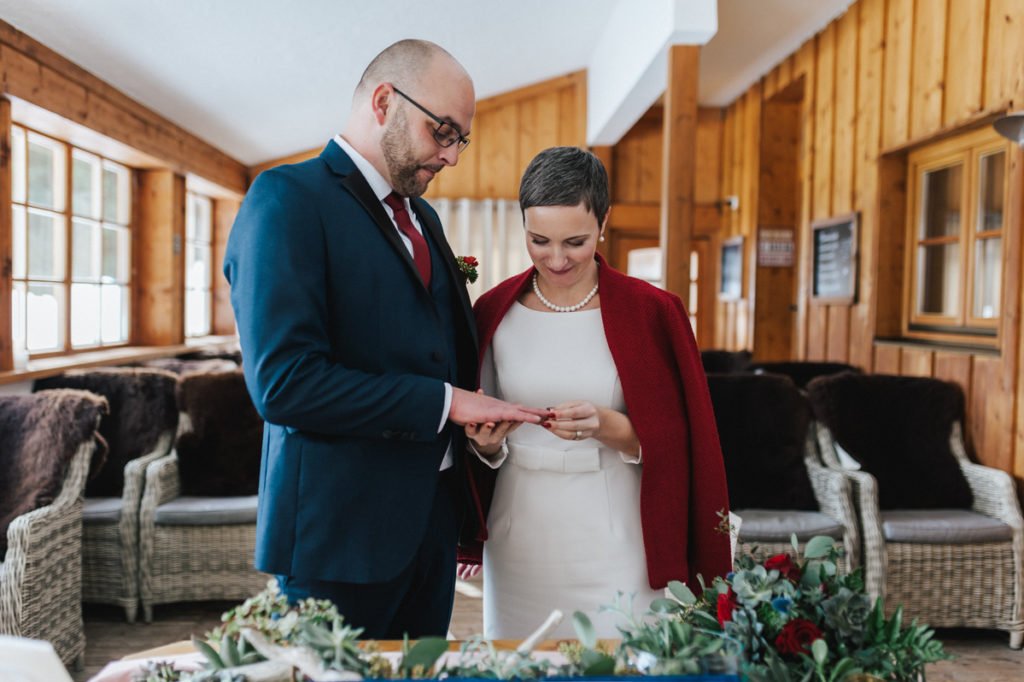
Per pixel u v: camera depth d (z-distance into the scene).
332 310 1.36
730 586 1.11
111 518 3.37
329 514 1.31
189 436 3.61
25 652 0.80
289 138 6.84
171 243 5.62
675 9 4.16
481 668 0.93
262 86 5.23
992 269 3.94
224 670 0.90
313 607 0.98
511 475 1.55
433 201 8.10
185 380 3.66
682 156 4.35
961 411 3.63
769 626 1.02
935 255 4.56
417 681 0.88
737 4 5.43
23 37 3.50
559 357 1.54
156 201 5.61
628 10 5.43
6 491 2.88
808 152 6.09
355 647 0.92
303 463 1.32
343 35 4.75
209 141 6.23
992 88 3.76
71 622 2.90
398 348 1.39
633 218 8.23
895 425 3.54
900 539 3.16
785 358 7.02
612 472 1.53
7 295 3.48
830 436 3.48
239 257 1.31
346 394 1.25
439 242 1.57
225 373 3.72
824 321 5.73
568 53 7.16
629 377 1.49
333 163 1.41
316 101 5.88
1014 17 3.57
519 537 1.54
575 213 1.36
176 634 3.27
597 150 7.80
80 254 4.76
